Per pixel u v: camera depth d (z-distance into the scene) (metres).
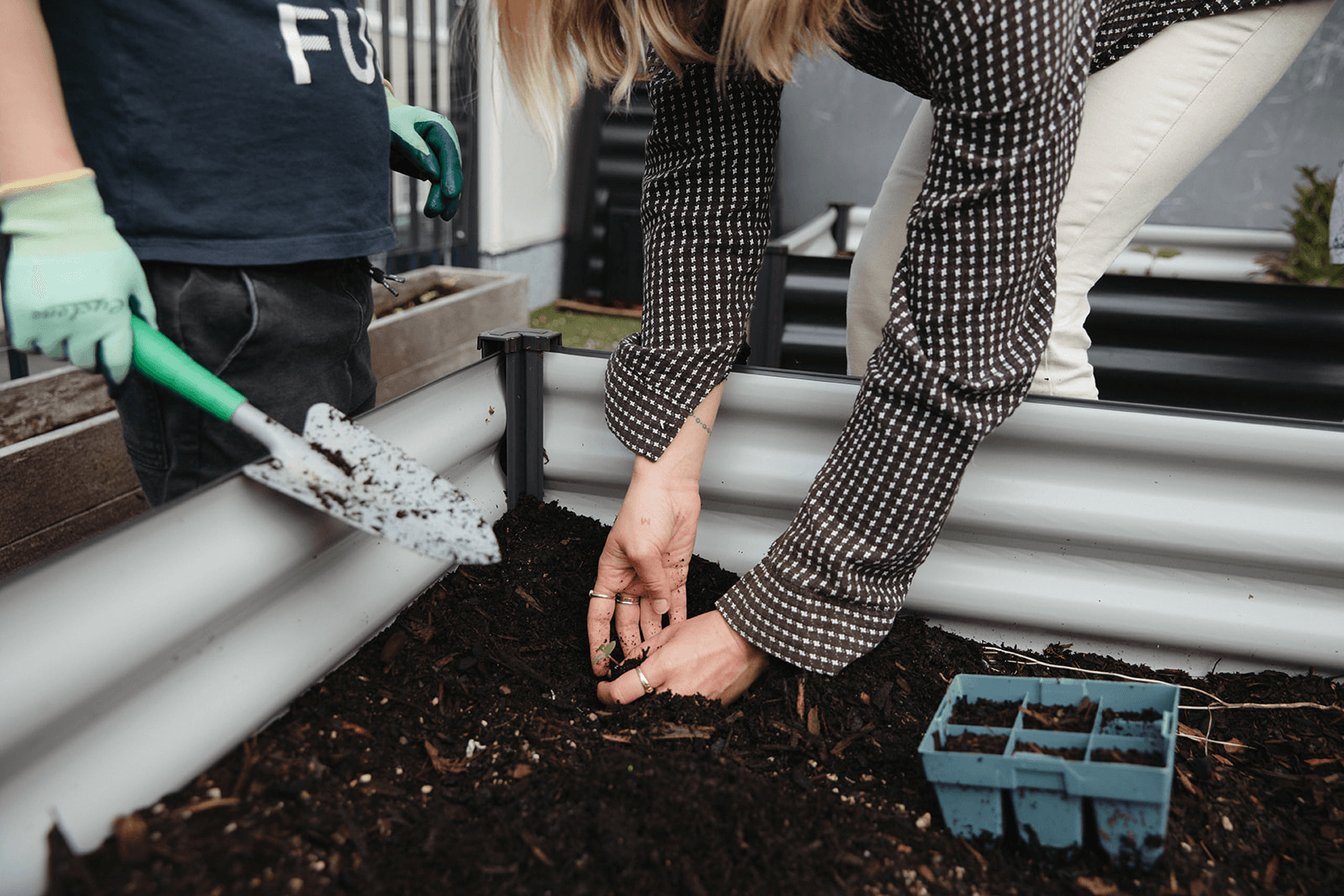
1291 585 1.17
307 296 1.12
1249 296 2.27
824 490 1.04
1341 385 2.28
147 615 0.76
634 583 1.15
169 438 1.09
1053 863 0.88
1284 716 1.11
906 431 0.97
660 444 1.09
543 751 0.96
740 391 1.24
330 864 0.77
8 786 0.68
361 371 1.31
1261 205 4.43
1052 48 0.83
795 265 2.43
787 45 0.90
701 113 1.11
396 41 3.66
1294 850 0.91
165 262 1.01
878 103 4.61
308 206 1.08
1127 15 1.09
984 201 0.90
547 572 1.29
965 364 0.95
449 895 0.77
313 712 0.96
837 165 4.75
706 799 0.87
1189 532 1.15
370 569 1.07
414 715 0.99
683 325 1.11
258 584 0.88
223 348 1.07
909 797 0.96
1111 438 1.13
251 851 0.74
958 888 0.84
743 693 1.10
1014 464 1.18
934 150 0.93
